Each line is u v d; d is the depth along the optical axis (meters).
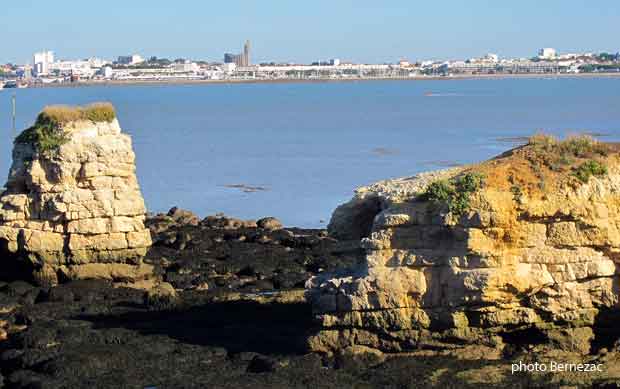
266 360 39.56
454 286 39.59
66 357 40.25
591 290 40.25
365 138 154.25
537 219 39.91
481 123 177.25
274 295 51.62
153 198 96.69
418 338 40.19
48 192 54.50
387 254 40.44
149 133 170.12
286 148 141.12
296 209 89.19
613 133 141.50
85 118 55.09
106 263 55.25
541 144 42.62
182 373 38.81
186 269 58.62
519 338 40.81
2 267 55.97
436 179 41.88
